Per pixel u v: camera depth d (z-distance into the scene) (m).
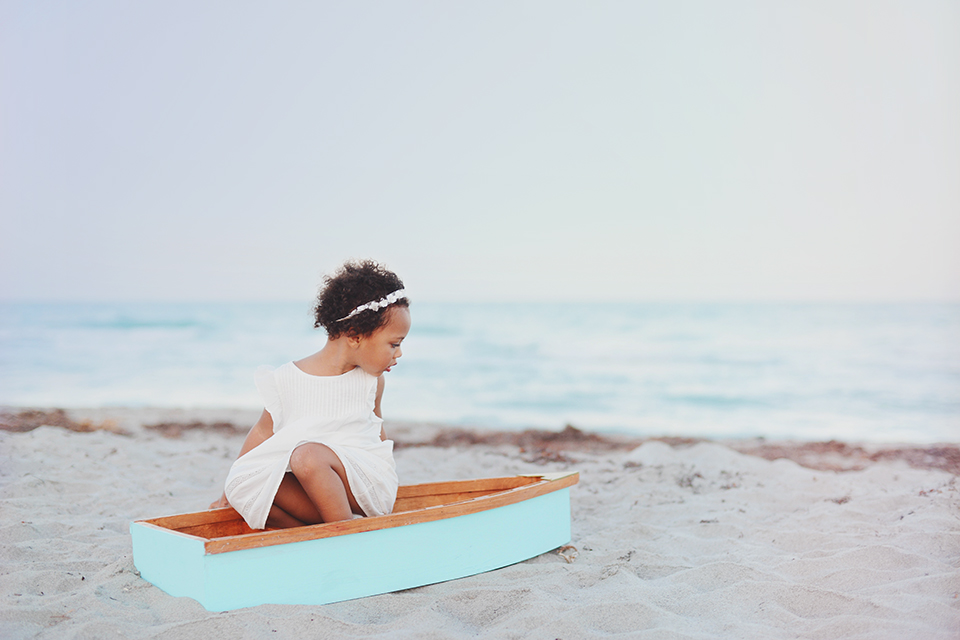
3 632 2.13
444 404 13.29
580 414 12.10
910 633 2.15
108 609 2.29
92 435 6.08
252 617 2.21
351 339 2.74
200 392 13.96
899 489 4.27
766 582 2.59
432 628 2.22
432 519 2.64
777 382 14.02
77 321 27.41
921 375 13.98
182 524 2.71
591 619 2.32
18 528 3.27
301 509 2.73
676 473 4.90
